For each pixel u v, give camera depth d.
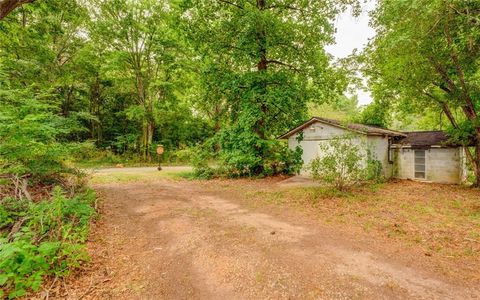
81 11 15.42
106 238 6.03
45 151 8.01
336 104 20.73
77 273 4.30
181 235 6.25
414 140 16.09
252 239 5.93
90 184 13.65
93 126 30.25
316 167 11.11
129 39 26.16
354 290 3.81
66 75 20.86
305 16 16.48
